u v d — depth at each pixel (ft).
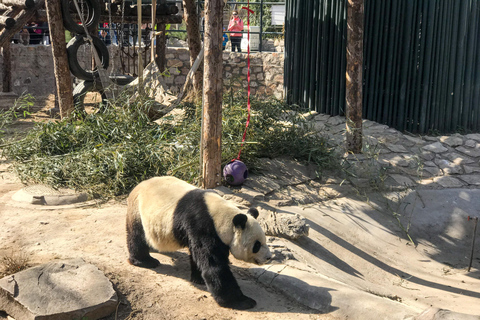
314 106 34.09
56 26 30.45
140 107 27.63
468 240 22.21
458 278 19.27
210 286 12.41
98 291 12.09
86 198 21.26
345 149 27.63
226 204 12.67
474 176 26.32
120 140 25.52
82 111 31.96
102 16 39.04
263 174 24.26
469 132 31.99
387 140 29.45
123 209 20.13
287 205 21.72
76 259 13.91
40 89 49.73
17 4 34.76
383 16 30.09
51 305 11.32
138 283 13.42
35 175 22.75
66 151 25.72
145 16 40.78
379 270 18.90
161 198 13.20
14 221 18.45
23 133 31.12
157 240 13.07
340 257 19.06
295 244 18.38
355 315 12.16
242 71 46.26
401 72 30.78
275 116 29.22
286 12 35.65
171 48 47.37
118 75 37.17
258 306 12.81
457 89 31.45
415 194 24.47
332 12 31.24
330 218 21.54
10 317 11.50
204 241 12.14
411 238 21.85
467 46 31.14
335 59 31.86
